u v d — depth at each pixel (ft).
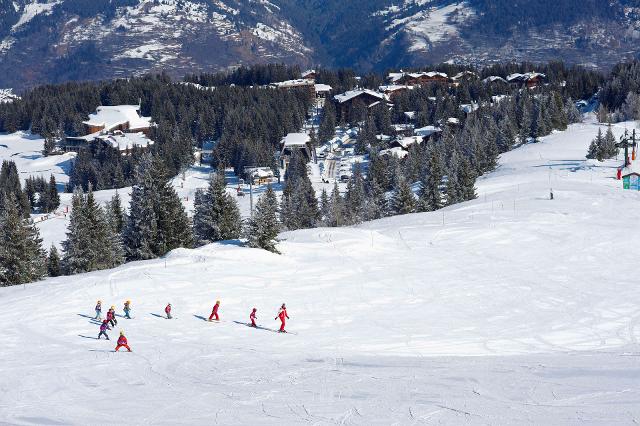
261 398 90.02
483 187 354.54
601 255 194.90
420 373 99.86
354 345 124.57
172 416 83.92
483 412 78.38
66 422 82.89
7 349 120.06
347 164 613.52
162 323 137.69
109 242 243.19
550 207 263.49
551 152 453.17
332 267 184.55
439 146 495.41
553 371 96.58
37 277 224.74
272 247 199.82
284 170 618.44
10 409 88.38
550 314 144.36
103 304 149.59
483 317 142.82
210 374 104.47
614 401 78.84
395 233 233.76
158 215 249.34
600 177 343.87
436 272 180.34
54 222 424.87
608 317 141.49
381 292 161.89
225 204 248.73
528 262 189.78
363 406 83.97
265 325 137.49
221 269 178.19
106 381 101.09
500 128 550.77
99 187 575.79
